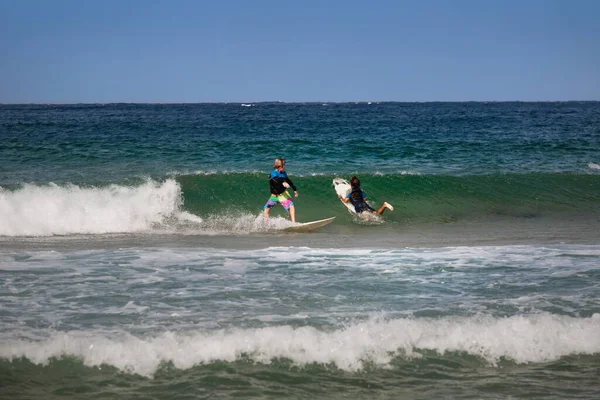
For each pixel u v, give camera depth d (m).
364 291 29.08
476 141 109.50
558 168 78.56
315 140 108.25
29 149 86.62
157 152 86.88
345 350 22.17
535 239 44.72
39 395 19.17
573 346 23.05
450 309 26.39
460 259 36.12
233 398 19.28
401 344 22.69
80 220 49.03
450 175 68.38
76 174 67.25
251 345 22.06
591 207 60.19
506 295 28.52
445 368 21.55
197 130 134.25
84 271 32.53
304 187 60.88
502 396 19.78
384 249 39.56
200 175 60.81
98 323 24.19
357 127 154.00
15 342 21.72
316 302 27.23
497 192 62.97
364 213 53.41
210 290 28.98
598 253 37.94
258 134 123.50
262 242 43.19
